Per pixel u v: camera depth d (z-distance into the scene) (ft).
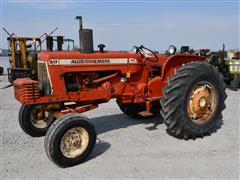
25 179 10.48
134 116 18.38
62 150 11.25
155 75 16.63
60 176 10.68
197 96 14.39
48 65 12.64
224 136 14.97
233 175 10.54
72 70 13.23
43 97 12.67
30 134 15.39
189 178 10.34
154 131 16.01
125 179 10.32
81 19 13.93
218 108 15.17
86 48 13.89
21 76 42.73
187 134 14.17
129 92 15.47
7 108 23.12
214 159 11.98
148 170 11.02
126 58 14.93
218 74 15.20
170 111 13.65
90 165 11.60
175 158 12.12
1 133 16.17
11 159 12.35
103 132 15.97
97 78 14.40
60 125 11.05
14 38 43.80
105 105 23.41
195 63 14.52
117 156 12.46
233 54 37.11
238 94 28.84
